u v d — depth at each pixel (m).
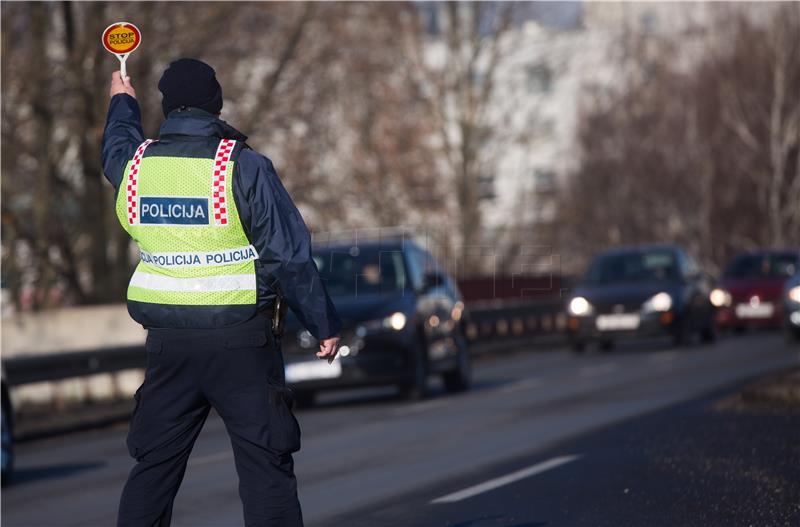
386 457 32.78
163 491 15.12
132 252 91.75
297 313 14.57
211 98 15.12
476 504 24.20
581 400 44.84
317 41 88.62
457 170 138.38
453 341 52.38
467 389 53.31
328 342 14.65
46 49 78.62
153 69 80.00
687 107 176.75
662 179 174.62
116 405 57.88
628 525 21.05
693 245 171.00
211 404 15.07
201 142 14.82
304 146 90.12
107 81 78.75
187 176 14.68
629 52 192.88
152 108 79.56
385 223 110.00
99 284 83.31
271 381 14.84
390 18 110.94
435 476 28.64
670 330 71.69
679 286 73.44
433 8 139.25
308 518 23.98
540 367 65.25
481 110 140.62
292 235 14.49
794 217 158.50
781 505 21.75
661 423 35.12
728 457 27.55
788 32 163.25
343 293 49.59
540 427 37.19
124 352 54.59
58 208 85.44
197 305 14.60
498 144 143.62
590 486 25.25
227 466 32.91
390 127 125.00
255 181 14.58
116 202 15.05
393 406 47.81
